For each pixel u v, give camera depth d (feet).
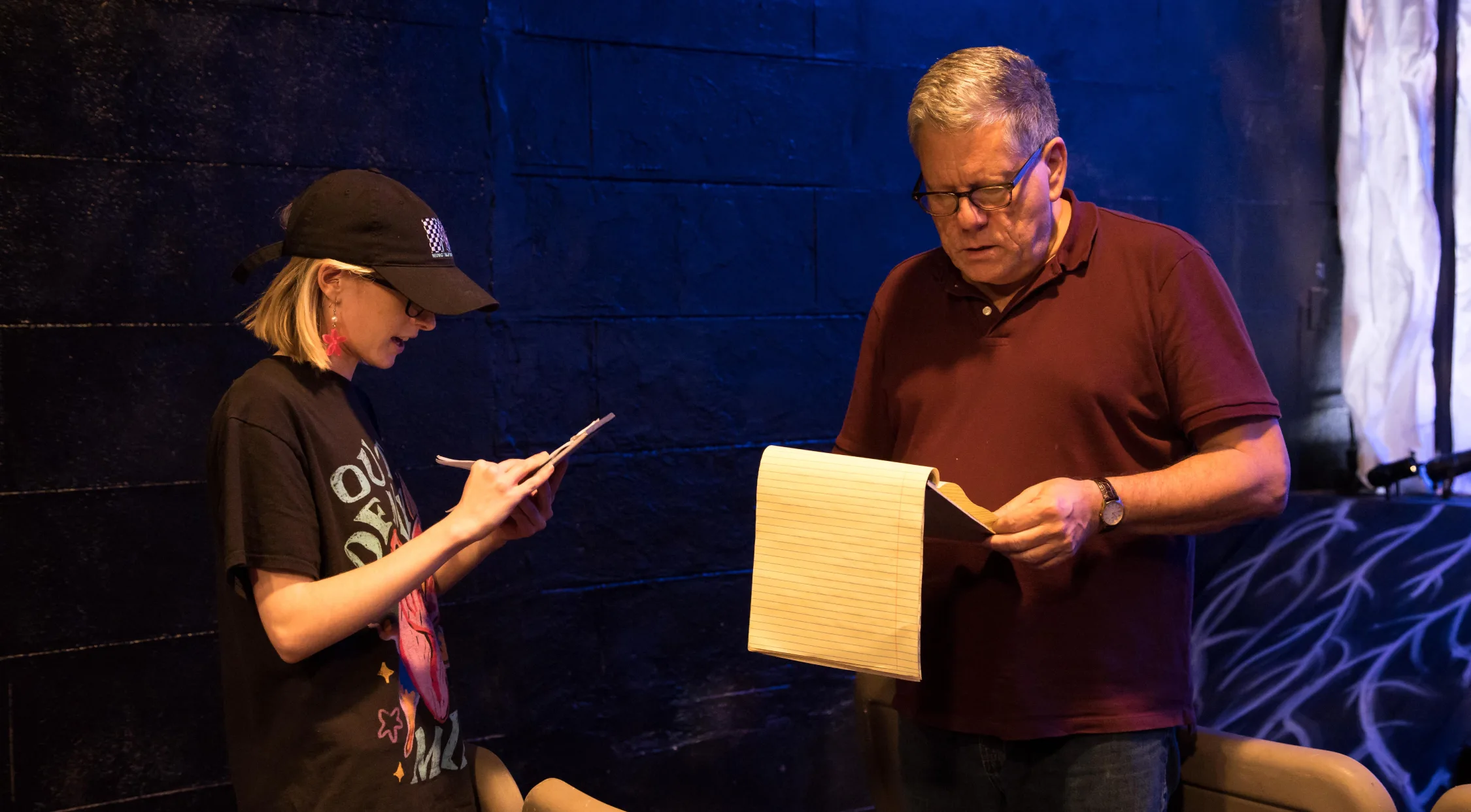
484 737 7.10
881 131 8.01
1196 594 9.18
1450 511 8.39
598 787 7.45
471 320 6.93
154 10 6.10
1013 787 4.28
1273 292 9.32
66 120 5.96
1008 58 4.08
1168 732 4.24
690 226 7.51
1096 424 4.15
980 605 4.29
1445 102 8.95
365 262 3.96
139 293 6.16
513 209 7.02
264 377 3.86
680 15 7.39
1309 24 9.25
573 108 7.14
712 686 7.76
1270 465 3.93
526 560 7.18
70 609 6.10
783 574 3.82
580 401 7.29
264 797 3.87
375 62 6.62
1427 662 7.50
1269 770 4.26
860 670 3.74
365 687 3.87
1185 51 8.83
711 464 7.68
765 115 7.66
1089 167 8.56
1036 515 3.59
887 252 8.11
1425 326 9.03
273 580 3.63
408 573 3.63
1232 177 9.09
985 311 4.37
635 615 7.51
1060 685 4.13
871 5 7.89
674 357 7.53
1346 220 9.39
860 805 8.21
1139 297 4.13
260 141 6.38
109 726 6.20
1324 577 8.62
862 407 4.96
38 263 5.95
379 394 6.72
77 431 6.07
